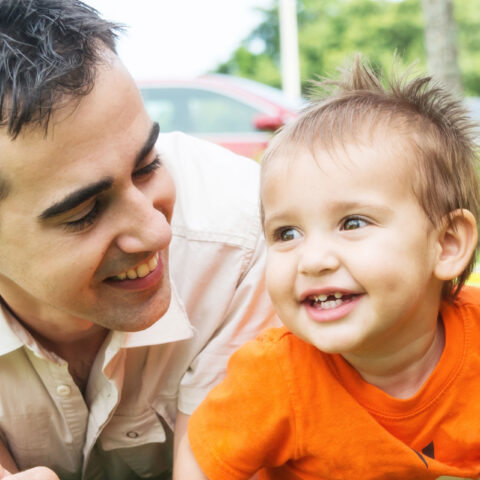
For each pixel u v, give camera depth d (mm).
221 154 1771
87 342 1497
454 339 1239
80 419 1540
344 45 18688
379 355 1207
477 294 1323
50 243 1154
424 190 1146
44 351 1417
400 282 1110
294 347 1283
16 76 1054
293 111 5199
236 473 1298
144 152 1183
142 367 1573
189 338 1584
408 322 1179
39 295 1244
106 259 1205
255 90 5453
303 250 1140
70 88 1073
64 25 1121
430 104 1240
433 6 7066
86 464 1604
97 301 1260
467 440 1245
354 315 1125
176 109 5445
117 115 1128
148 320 1310
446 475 1265
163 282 1335
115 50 1237
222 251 1593
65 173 1098
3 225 1149
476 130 1291
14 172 1087
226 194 1655
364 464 1262
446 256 1190
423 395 1229
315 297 1149
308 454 1292
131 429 1613
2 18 1109
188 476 1322
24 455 1584
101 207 1167
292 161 1164
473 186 1264
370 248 1102
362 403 1246
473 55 18219
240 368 1305
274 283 1179
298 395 1262
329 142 1148
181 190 1682
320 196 1127
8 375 1463
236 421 1291
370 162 1123
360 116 1172
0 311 1388
